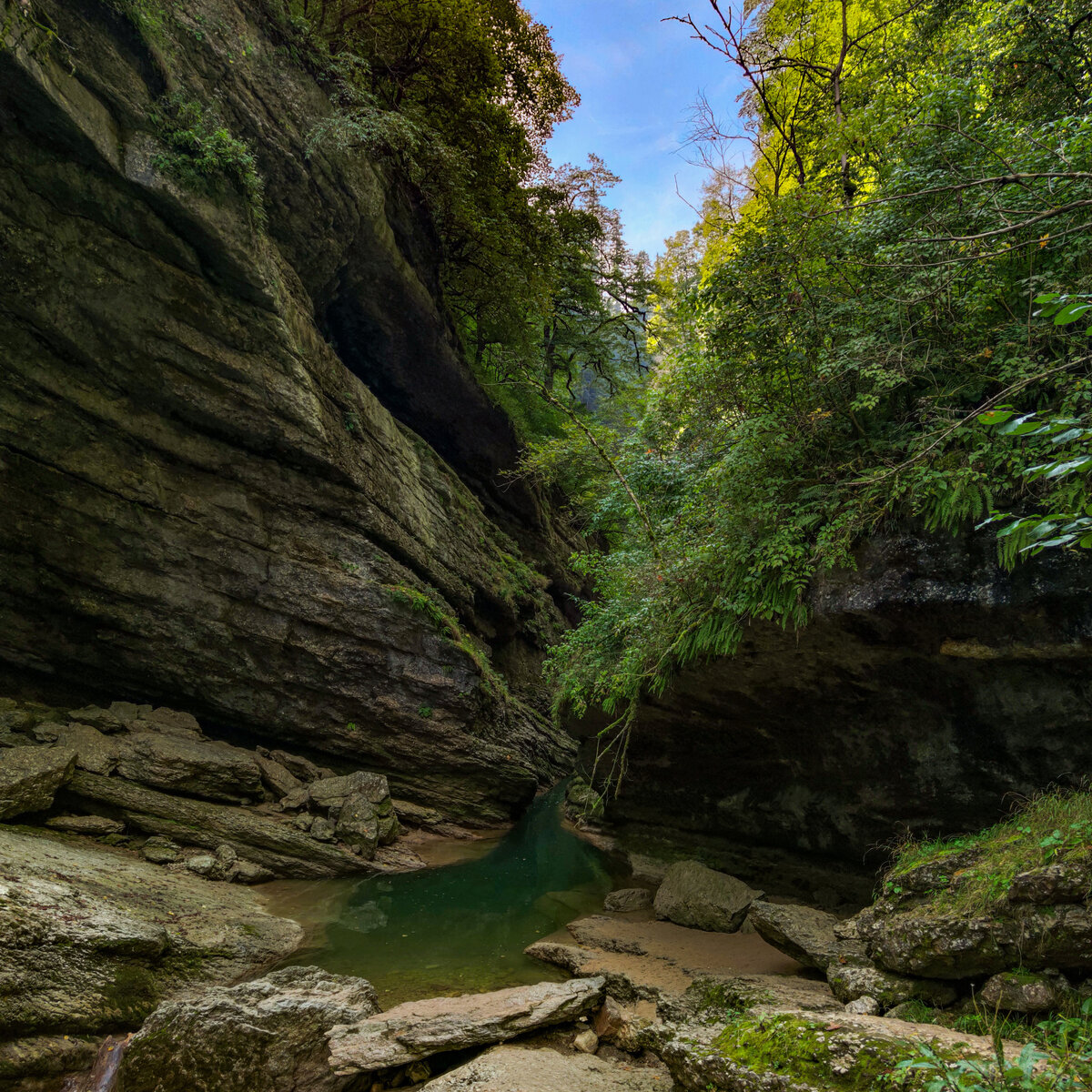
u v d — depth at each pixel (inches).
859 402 269.4
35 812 343.9
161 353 432.1
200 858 363.3
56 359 404.5
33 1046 189.6
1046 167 224.4
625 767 460.8
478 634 754.8
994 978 178.2
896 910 220.2
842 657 302.5
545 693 896.3
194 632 477.7
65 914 229.8
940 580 257.9
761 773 390.9
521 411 979.9
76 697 457.7
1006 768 277.0
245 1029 190.7
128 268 406.6
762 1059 150.3
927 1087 108.3
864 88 404.8
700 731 406.9
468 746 566.6
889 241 274.5
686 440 410.3
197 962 254.5
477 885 420.8
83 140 358.6
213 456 472.1
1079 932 167.6
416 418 803.4
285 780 464.4
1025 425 88.1
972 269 238.5
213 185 413.1
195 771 407.2
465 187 698.8
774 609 292.7
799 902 349.7
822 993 225.3
